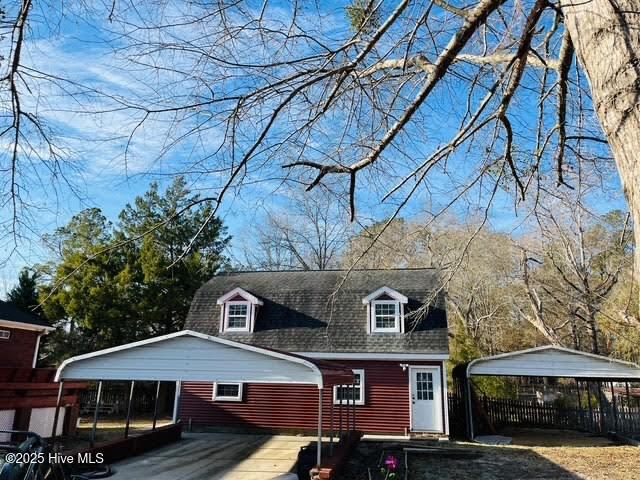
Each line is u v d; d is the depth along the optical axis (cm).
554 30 386
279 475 958
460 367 1669
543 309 2145
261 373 992
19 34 338
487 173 477
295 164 344
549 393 2386
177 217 345
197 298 1936
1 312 1689
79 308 2236
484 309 2647
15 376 1221
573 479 969
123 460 1103
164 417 2173
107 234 1479
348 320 1728
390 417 1567
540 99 439
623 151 193
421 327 1645
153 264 2250
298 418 1616
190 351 1041
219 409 1667
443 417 1542
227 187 329
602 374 1509
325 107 354
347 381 1190
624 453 1266
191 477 934
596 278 1675
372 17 355
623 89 195
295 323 1753
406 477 958
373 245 471
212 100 329
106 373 1041
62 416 1424
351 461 1134
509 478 976
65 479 594
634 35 196
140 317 2289
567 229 1216
